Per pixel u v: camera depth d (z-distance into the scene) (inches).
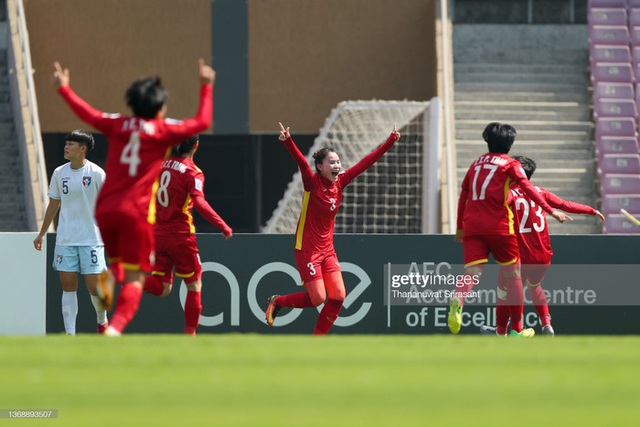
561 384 568.7
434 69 2714.1
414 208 2388.0
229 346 781.9
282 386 552.7
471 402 500.7
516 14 2783.0
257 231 3125.0
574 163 2519.7
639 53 2694.4
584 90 2672.2
